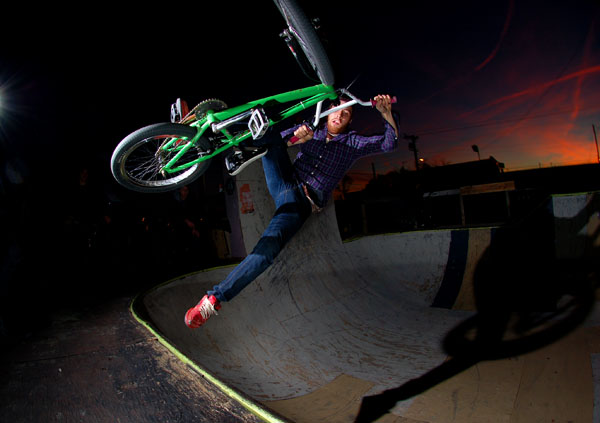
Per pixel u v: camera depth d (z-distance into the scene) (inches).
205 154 92.4
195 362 96.3
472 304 273.7
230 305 199.6
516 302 260.8
